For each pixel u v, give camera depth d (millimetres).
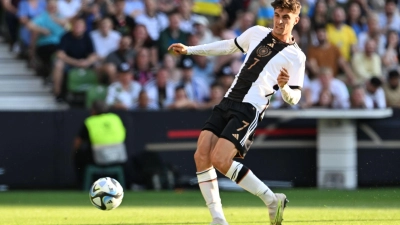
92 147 38656
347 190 39281
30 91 45531
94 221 24484
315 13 45781
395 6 49562
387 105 44906
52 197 35562
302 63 20109
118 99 41531
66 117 39344
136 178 39719
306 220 24156
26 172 39219
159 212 27906
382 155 41125
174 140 40125
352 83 45188
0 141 39031
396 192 37844
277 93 42000
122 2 44281
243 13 46562
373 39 46781
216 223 19688
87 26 43969
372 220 24141
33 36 45125
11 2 46844
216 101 41719
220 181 40406
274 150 41156
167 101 42000
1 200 34156
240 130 19547
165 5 46438
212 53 21172
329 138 40812
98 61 43344
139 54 42719
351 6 46719
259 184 19891
